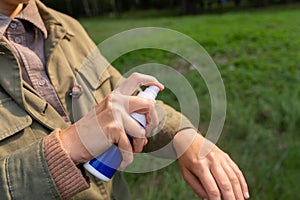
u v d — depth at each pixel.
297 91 4.16
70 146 0.86
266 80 4.48
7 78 0.99
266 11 14.27
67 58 1.17
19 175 0.85
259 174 2.75
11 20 1.07
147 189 2.49
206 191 1.08
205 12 17.64
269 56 5.45
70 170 0.85
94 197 1.09
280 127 3.55
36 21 1.12
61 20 1.25
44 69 1.10
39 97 1.04
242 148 3.05
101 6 23.62
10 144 0.97
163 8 23.27
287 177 2.81
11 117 0.98
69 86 1.13
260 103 3.84
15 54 1.05
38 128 1.01
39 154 0.85
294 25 8.16
